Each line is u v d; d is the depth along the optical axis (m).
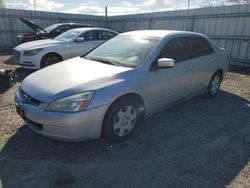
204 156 2.98
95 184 2.43
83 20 16.86
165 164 2.79
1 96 5.08
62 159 2.83
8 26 14.17
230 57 10.01
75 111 2.70
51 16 15.66
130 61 3.54
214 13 10.27
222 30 10.10
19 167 2.67
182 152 3.05
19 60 7.49
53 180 2.47
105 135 3.07
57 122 2.69
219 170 2.71
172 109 4.52
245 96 5.49
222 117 4.22
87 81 2.92
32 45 7.55
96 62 3.65
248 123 4.00
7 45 14.40
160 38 3.83
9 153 2.93
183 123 3.91
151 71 3.43
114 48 4.02
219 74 5.25
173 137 3.43
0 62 9.54
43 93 2.83
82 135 2.80
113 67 3.37
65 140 2.80
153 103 3.59
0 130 3.50
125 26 15.81
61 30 11.39
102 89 2.87
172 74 3.78
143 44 3.79
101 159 2.85
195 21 11.19
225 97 5.37
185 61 4.07
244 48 9.41
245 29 9.26
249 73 8.37
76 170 2.64
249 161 2.90
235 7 9.45
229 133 3.62
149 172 2.63
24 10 14.54
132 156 2.93
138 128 3.68
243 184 2.49
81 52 8.12
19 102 3.05
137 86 3.21
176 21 12.14
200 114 4.32
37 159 2.82
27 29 14.95
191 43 4.35
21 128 3.58
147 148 3.12
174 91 3.94
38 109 2.76
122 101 3.08
